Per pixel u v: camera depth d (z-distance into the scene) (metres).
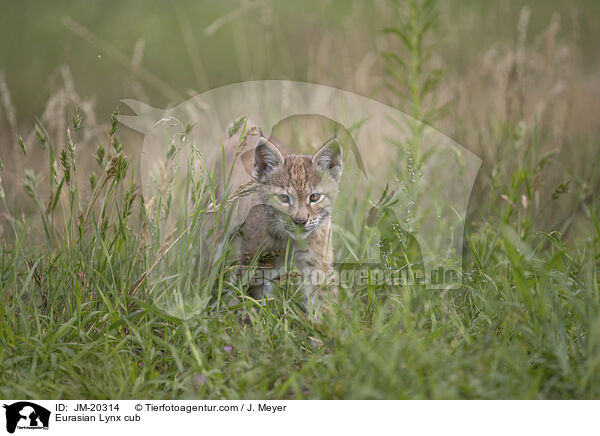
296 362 7.42
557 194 9.99
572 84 14.76
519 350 6.99
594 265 8.90
